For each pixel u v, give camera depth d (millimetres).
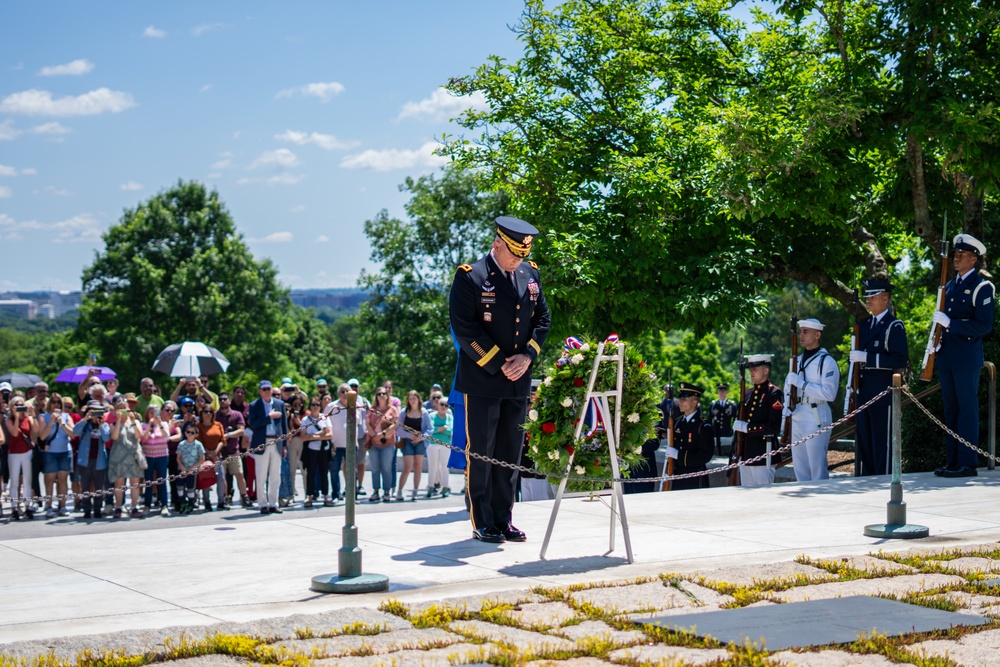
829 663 4863
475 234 45875
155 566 7172
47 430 16188
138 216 59688
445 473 19016
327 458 17641
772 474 13523
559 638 5289
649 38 19438
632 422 7555
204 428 17125
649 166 17719
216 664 4816
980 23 14914
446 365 44406
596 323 17969
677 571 6898
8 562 7328
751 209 15648
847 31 16594
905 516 8484
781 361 56031
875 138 15641
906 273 22062
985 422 13680
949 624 5523
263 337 58594
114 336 56625
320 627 5461
